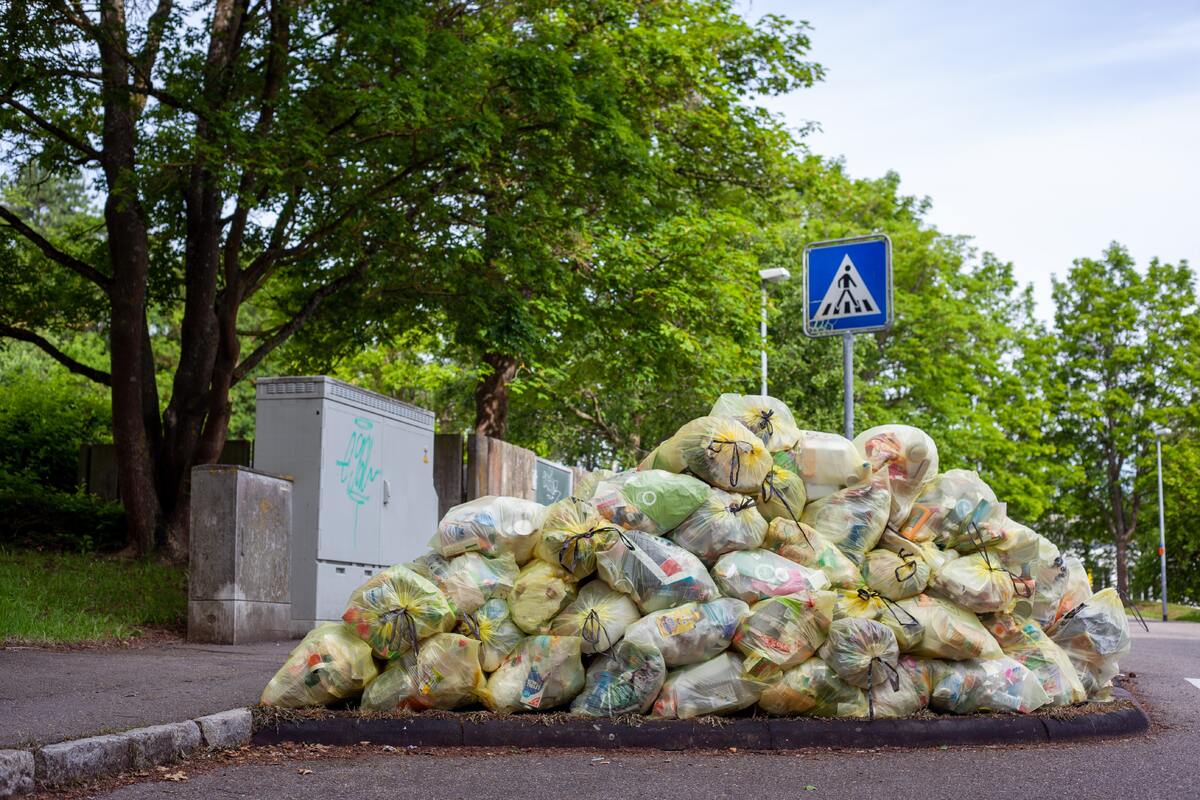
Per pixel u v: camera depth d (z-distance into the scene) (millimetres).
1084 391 57406
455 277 15789
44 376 29219
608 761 5445
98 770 4805
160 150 13547
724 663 5973
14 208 40844
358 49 13375
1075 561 7535
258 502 10328
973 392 45125
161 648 9383
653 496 6191
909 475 6559
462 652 5941
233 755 5430
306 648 6012
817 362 33969
